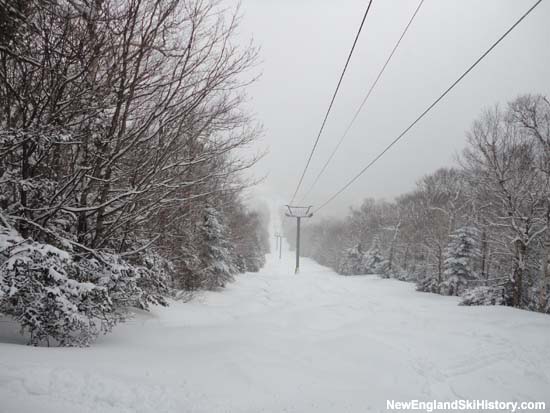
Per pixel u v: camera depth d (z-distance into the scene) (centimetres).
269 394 452
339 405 435
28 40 538
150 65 739
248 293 2103
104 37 615
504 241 2147
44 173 719
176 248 1502
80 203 756
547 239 1858
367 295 2078
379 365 624
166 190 870
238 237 2731
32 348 496
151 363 507
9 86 580
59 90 630
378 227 5703
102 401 364
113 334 746
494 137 2086
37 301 510
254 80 829
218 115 857
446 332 879
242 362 564
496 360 670
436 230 3175
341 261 6762
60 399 352
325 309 1331
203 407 391
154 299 1016
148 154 820
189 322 1066
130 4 631
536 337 825
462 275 2609
